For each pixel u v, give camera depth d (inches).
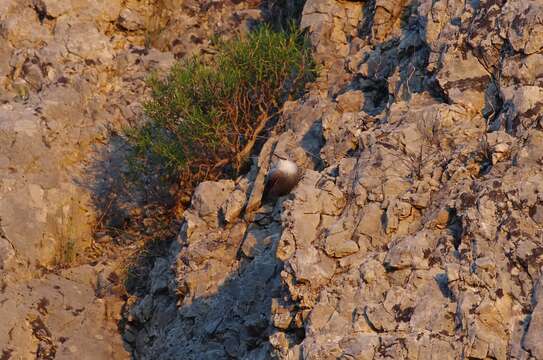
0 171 942.4
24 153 957.8
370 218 689.0
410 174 708.7
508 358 576.4
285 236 698.2
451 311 605.6
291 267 672.4
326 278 665.6
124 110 1034.1
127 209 980.6
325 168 788.6
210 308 805.9
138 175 981.8
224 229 845.2
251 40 944.3
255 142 930.7
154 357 829.8
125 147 1010.1
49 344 847.7
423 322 610.2
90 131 1007.0
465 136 719.7
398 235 676.1
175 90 919.7
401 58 850.8
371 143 737.0
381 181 707.4
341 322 637.3
